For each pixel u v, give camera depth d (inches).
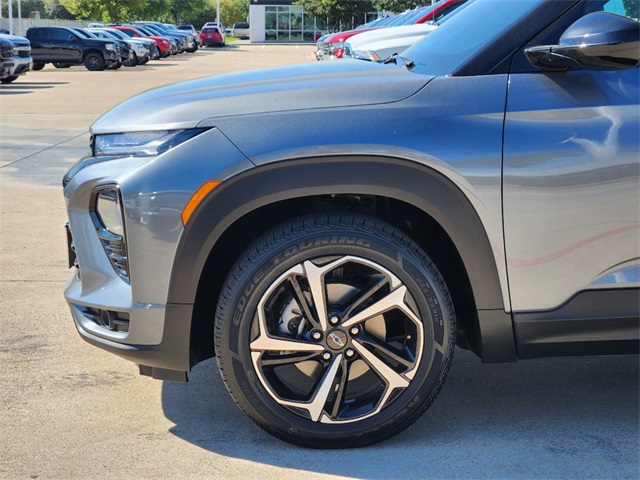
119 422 122.6
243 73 129.0
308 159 105.0
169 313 108.2
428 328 108.5
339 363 109.3
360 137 105.3
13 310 176.6
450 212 106.5
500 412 124.4
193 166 106.0
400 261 106.9
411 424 112.3
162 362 110.6
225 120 108.0
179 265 106.8
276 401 109.3
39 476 106.0
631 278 108.5
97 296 114.1
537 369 140.9
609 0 110.5
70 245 126.2
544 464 108.3
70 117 565.6
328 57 621.9
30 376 140.7
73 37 1146.0
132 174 108.0
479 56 110.3
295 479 105.0
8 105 647.8
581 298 108.8
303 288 108.7
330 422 110.2
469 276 108.3
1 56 821.2
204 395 132.7
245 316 107.1
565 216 106.7
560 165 105.8
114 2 2439.7
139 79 973.2
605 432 117.6
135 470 107.7
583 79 108.0
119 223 111.6
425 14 448.8
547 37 110.0
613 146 106.0
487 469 107.2
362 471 106.7
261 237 108.3
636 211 106.9
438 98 108.3
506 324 109.4
